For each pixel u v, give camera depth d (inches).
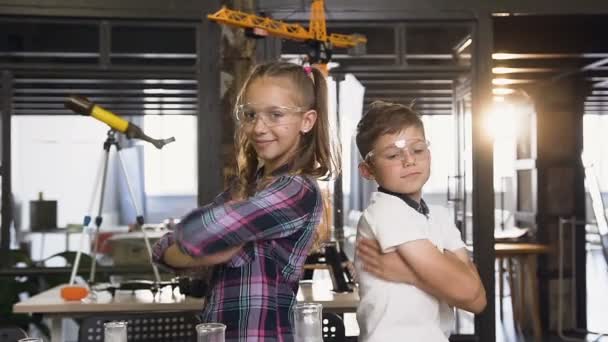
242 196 52.1
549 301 215.2
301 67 51.8
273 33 112.4
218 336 40.9
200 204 141.9
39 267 146.5
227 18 106.5
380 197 55.6
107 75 143.9
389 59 146.7
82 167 308.8
